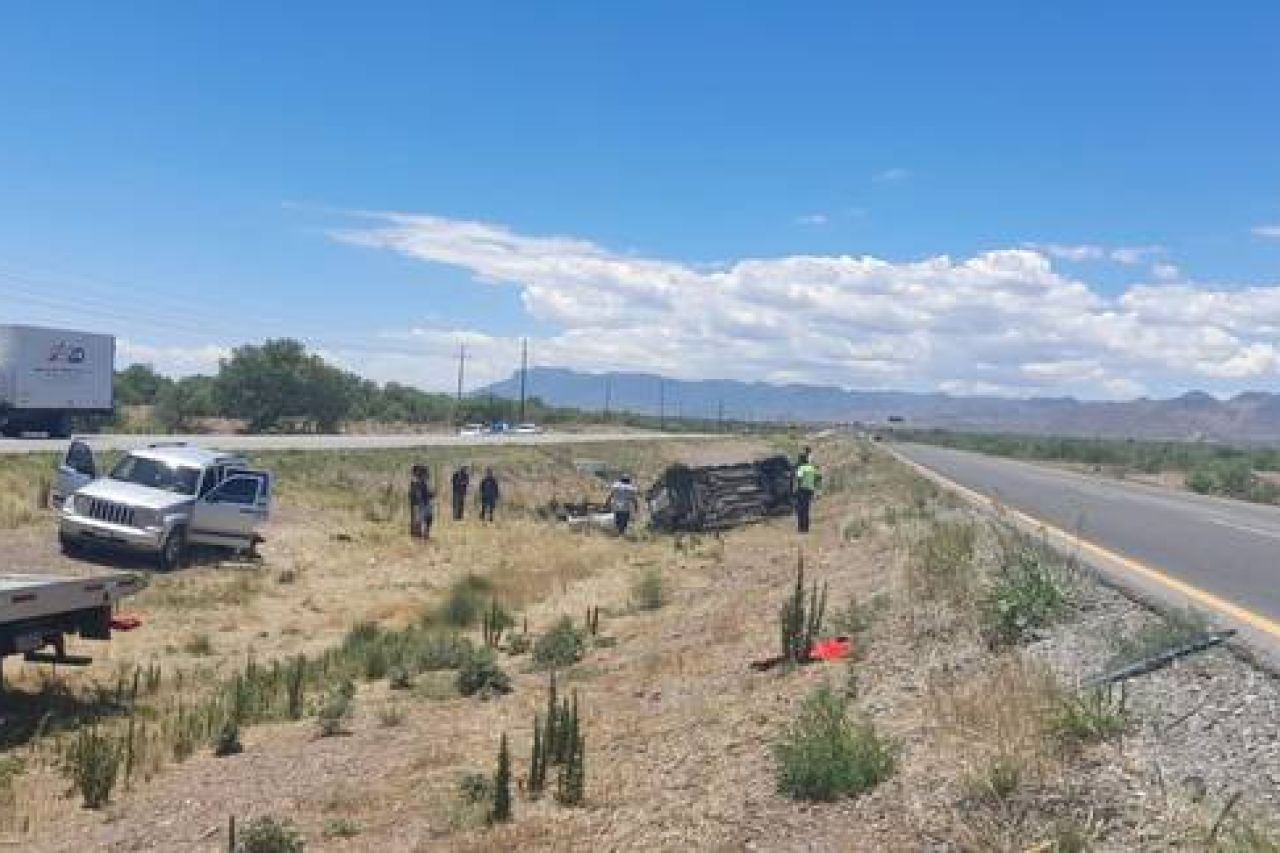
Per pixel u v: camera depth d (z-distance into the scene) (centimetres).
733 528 3859
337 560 2780
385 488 4341
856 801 716
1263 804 606
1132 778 658
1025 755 704
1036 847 596
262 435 7569
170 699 1410
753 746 879
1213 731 723
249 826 825
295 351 9406
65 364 5344
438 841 804
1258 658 886
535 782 888
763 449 9900
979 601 1126
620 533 3728
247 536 2664
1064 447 10019
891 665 1038
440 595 2338
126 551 2434
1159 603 1172
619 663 1434
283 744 1176
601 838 752
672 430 15675
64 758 1138
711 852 688
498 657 1630
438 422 12631
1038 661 923
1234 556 1825
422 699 1340
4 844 909
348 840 833
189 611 2059
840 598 1559
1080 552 1762
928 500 3091
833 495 4769
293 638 1891
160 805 982
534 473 5794
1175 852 568
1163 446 12388
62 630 1352
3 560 2292
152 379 11594
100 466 3475
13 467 3269
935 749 760
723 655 1324
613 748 980
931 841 636
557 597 2288
